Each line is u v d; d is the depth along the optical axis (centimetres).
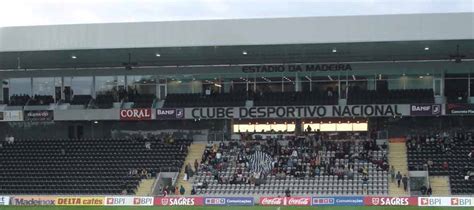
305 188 5441
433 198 4909
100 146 6406
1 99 6669
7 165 6197
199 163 5959
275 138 6309
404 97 6181
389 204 4966
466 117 6203
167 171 5872
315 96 6328
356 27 4950
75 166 6094
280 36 5022
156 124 6638
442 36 4844
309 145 6056
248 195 5319
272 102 6319
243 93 6456
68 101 6631
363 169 5606
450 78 6225
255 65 6438
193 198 5194
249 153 6000
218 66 6494
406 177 5394
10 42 5194
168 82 6575
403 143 6147
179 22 5097
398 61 6262
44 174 6003
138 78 6612
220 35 5059
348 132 6356
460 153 5762
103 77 6644
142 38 5128
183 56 5866
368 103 6184
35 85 6681
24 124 6775
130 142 6438
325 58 6097
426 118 6269
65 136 6750
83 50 5288
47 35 5166
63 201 5322
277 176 5625
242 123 6525
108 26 5138
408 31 4894
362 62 6297
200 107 6284
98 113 6362
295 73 6406
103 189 5678
